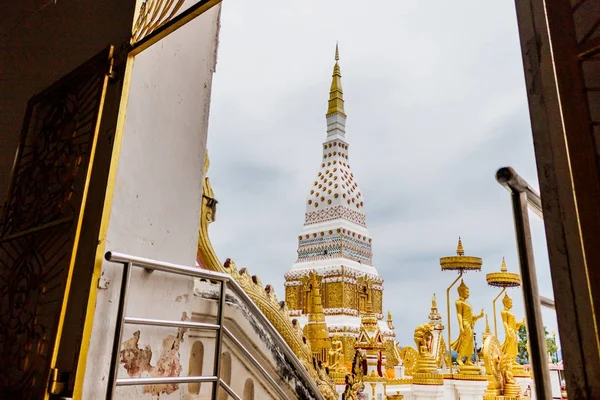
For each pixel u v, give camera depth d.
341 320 17.17
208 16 3.07
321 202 21.77
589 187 0.99
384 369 14.69
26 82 3.32
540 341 1.12
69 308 1.99
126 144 2.36
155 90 2.58
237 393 2.80
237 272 3.31
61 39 3.07
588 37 1.08
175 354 2.38
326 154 23.72
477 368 9.52
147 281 2.31
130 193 2.34
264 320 2.93
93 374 1.99
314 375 3.62
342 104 25.11
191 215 2.64
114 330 2.10
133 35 2.40
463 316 9.91
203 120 2.86
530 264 1.18
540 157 1.07
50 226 2.25
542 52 1.12
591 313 0.93
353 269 19.14
